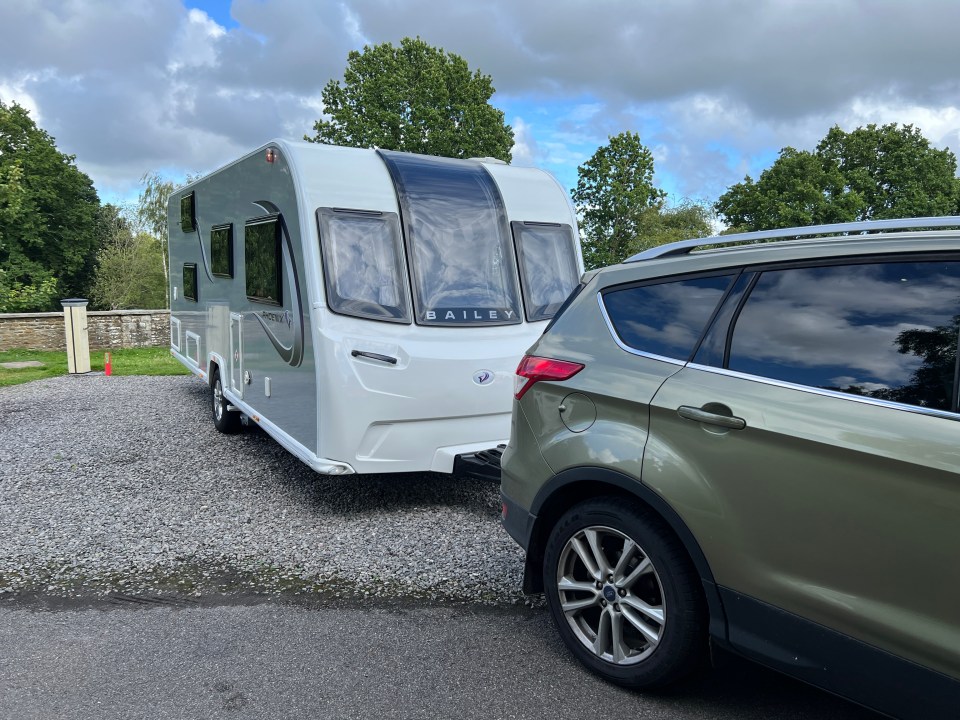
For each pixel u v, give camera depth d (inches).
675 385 102.8
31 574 161.6
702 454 97.7
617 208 1649.9
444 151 1293.1
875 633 82.1
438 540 183.6
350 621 138.6
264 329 236.7
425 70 1315.2
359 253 200.2
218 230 293.0
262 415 242.1
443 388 202.1
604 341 116.6
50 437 307.1
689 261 110.2
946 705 77.2
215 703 109.5
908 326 85.5
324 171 205.9
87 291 1835.6
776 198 1561.3
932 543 77.2
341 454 192.5
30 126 1549.0
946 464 76.0
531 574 126.8
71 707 108.3
